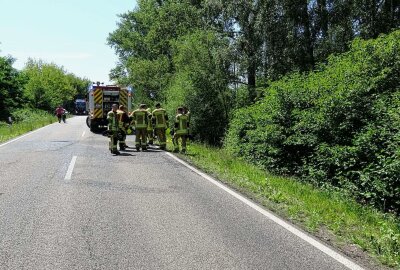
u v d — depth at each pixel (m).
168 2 42.62
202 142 26.84
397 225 6.88
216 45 28.08
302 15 26.05
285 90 13.80
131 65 41.34
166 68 38.78
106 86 27.45
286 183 10.07
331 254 4.86
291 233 5.68
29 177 9.84
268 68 26.50
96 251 4.88
